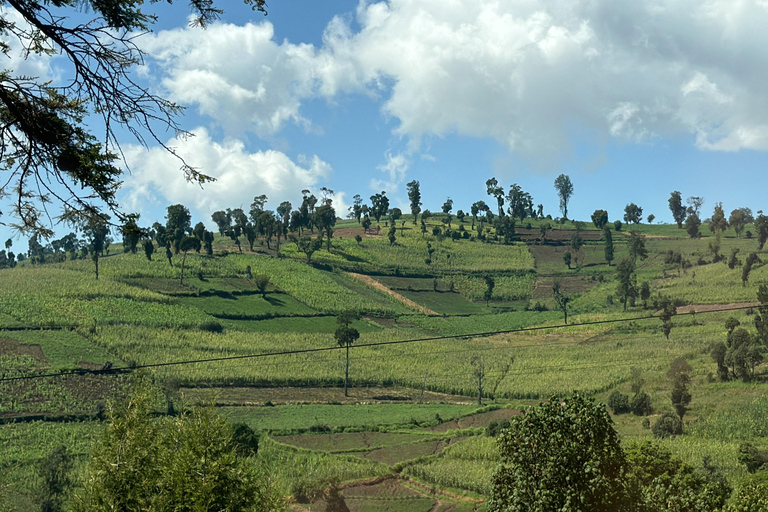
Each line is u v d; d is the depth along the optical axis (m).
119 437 23.34
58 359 103.81
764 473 41.34
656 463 40.56
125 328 125.38
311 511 57.97
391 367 121.88
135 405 24.42
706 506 26.47
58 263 174.62
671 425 76.00
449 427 88.38
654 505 25.70
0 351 104.50
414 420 90.31
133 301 142.88
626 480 24.48
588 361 118.81
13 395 87.50
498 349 133.62
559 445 24.02
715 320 134.50
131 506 22.19
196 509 21.42
